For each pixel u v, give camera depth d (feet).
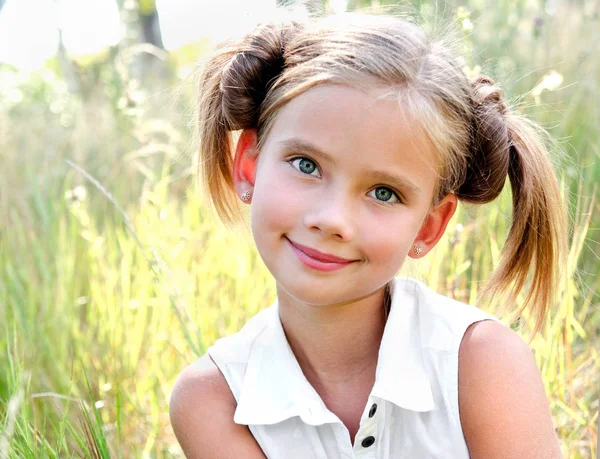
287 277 4.03
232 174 4.98
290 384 4.42
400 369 4.37
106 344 7.60
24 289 8.30
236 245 8.02
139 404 7.00
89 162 10.70
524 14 10.52
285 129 4.00
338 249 3.91
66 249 8.66
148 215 8.84
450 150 4.17
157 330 7.72
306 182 3.96
